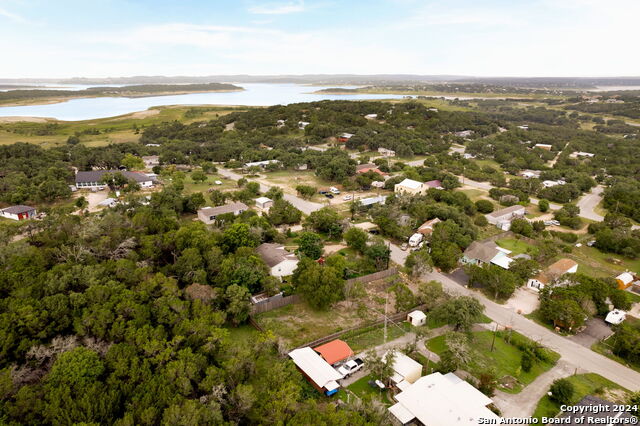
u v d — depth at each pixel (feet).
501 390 155.12
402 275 255.70
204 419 115.96
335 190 445.78
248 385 132.26
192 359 139.95
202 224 287.69
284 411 124.77
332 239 308.40
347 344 181.06
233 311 187.42
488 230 347.15
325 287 201.87
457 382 151.02
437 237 287.07
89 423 108.68
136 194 411.95
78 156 545.03
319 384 149.28
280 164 568.82
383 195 442.50
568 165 609.42
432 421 132.05
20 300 157.48
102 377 132.05
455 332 176.04
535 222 346.74
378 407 128.57
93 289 167.02
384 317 207.10
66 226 257.55
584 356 179.63
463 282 250.57
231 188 458.91
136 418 116.78
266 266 232.32
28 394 116.88
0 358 136.05
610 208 412.57
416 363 162.61
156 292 181.06
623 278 247.91
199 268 217.56
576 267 266.36
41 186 377.50
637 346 173.58
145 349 140.15
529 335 194.80
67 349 140.15
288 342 177.27
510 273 234.58
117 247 225.76
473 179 540.11
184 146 651.66
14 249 202.59
